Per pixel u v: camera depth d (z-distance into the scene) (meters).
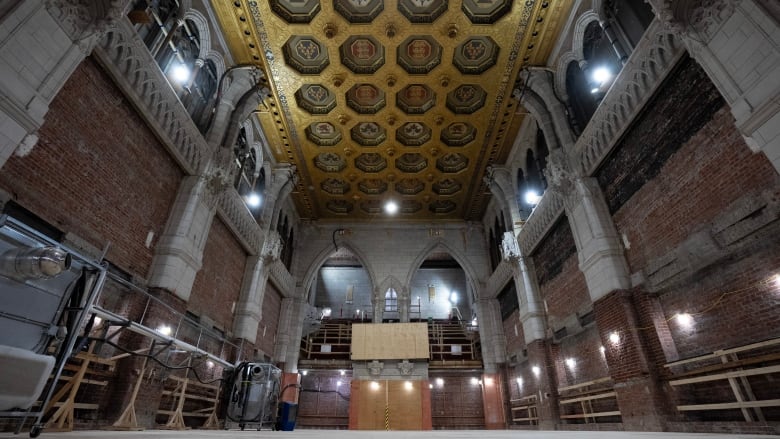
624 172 10.02
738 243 6.74
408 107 16.61
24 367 3.15
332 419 19.88
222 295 13.47
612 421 10.12
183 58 10.82
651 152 8.98
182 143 10.34
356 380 18.61
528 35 12.87
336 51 13.78
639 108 9.09
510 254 16.81
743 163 6.65
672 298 8.45
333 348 24.94
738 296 6.84
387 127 17.42
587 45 11.80
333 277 32.06
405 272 22.39
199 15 11.23
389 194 21.89
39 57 5.79
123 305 8.45
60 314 4.06
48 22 5.88
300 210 22.91
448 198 22.27
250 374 10.88
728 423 6.61
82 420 7.21
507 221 18.48
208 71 12.41
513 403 18.03
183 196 10.63
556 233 14.01
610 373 9.59
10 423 5.53
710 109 7.32
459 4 12.31
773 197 6.07
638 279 9.19
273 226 17.88
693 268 7.65
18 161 6.07
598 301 10.20
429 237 23.38
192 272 10.47
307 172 19.84
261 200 17.58
